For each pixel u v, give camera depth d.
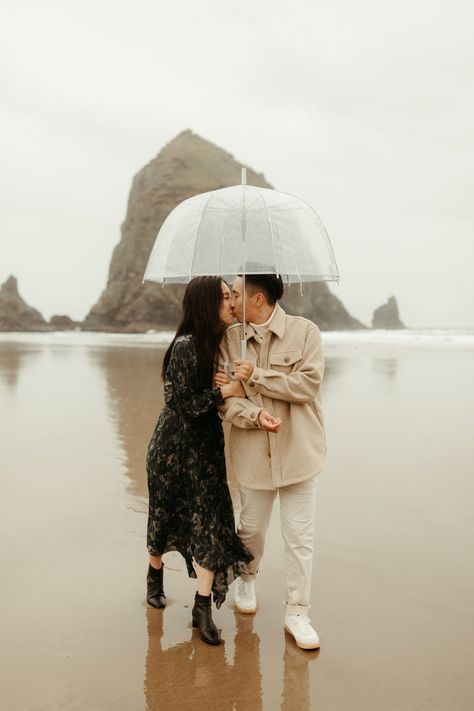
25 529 4.68
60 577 3.85
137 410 10.02
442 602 3.54
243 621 3.40
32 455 7.00
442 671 2.87
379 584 3.77
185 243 2.97
